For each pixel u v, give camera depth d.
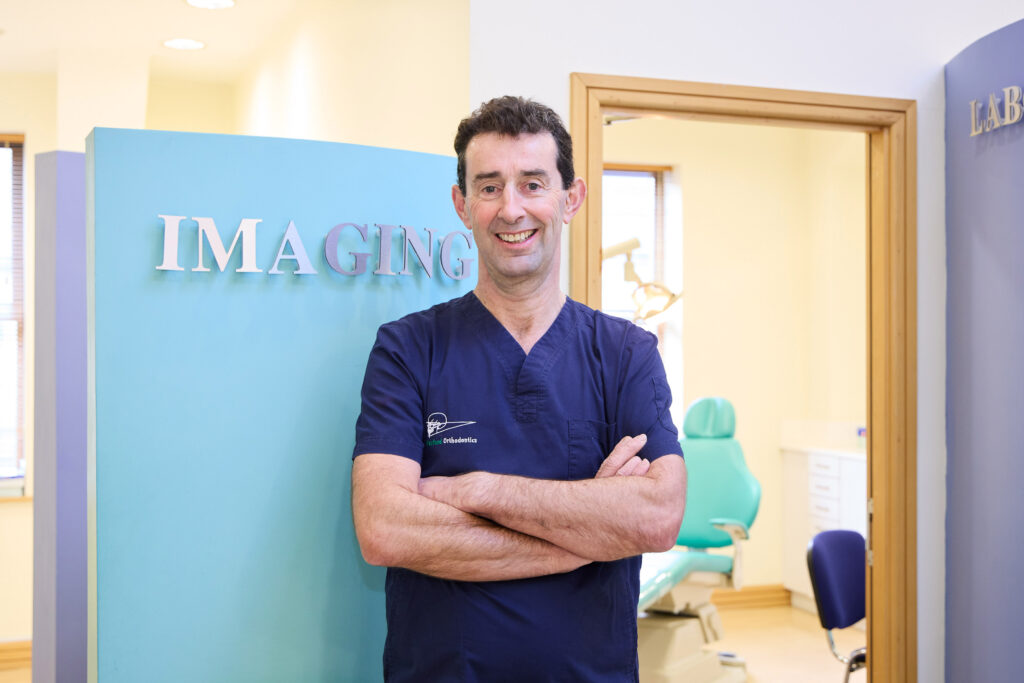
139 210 1.49
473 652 1.34
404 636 1.40
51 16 3.87
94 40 4.20
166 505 1.51
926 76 2.82
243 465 1.55
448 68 2.55
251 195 1.55
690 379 5.11
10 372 4.52
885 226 2.82
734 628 4.79
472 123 1.42
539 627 1.34
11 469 4.49
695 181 5.16
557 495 1.33
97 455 1.47
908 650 2.80
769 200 5.25
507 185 1.39
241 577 1.55
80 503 2.10
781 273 5.25
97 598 1.48
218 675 1.54
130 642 1.49
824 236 5.14
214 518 1.54
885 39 2.78
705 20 2.61
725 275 5.19
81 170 2.11
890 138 2.80
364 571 1.63
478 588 1.34
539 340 1.46
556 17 2.48
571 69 2.49
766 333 5.23
